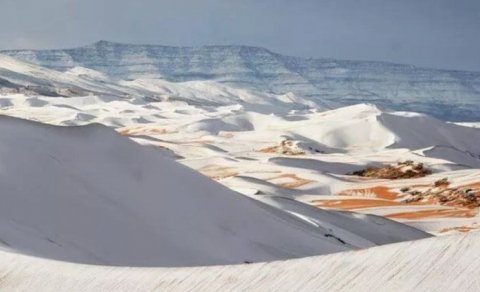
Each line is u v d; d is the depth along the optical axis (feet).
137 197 156.56
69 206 133.28
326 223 235.81
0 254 75.15
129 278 60.34
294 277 50.11
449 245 45.57
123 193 153.79
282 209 244.63
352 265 48.49
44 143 153.48
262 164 592.19
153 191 163.63
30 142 151.02
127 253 125.39
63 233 119.14
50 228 118.21
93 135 167.73
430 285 42.19
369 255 48.96
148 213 151.74
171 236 144.56
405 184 487.20
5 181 129.90
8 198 123.13
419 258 45.57
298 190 487.20
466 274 41.60
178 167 180.45
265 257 160.86
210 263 138.31
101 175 155.63
